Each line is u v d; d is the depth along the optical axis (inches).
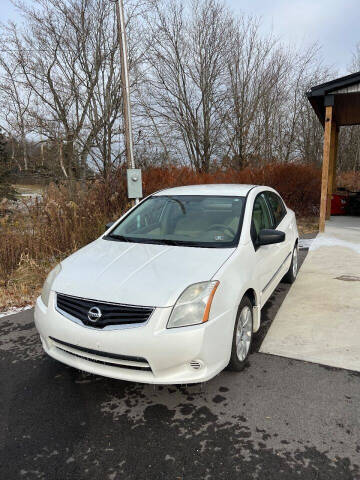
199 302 103.2
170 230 149.6
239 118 655.1
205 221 149.5
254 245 141.4
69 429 98.3
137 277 112.0
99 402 109.8
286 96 736.3
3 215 282.4
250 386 115.4
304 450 88.8
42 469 85.2
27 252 264.1
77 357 110.0
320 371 123.3
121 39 281.7
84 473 84.0
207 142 665.0
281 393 111.4
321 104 392.2
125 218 169.5
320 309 177.9
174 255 126.5
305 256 291.3
